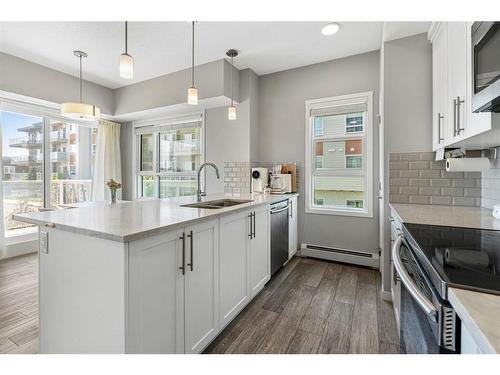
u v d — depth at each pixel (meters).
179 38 2.68
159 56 3.07
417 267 0.91
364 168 3.08
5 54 2.97
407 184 2.13
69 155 4.03
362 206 3.14
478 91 0.97
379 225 2.93
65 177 3.97
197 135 3.97
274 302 2.14
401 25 1.93
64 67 3.38
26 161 3.51
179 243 1.30
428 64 2.03
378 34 2.61
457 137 1.42
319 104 3.27
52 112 3.71
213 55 3.05
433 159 2.04
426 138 2.06
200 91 3.28
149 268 1.13
